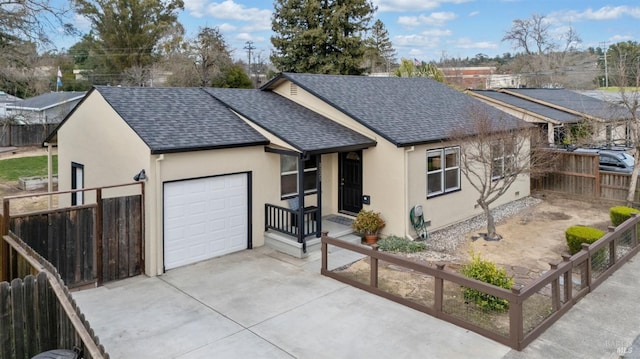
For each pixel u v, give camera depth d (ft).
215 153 34.63
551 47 159.33
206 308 26.37
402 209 39.19
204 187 34.55
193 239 34.22
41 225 27.89
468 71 238.89
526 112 76.18
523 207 52.19
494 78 183.21
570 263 25.44
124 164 34.60
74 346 16.96
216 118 38.91
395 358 20.80
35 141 105.29
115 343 22.26
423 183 41.19
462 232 42.68
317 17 115.44
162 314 25.59
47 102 113.50
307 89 45.44
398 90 55.52
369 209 41.75
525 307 25.98
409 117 45.78
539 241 39.32
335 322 24.43
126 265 31.50
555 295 24.45
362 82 54.19
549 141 71.15
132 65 147.02
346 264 33.78
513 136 40.88
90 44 151.53
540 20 160.15
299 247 35.14
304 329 23.67
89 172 40.73
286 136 36.60
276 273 31.99
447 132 43.75
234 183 36.32
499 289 22.11
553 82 154.81
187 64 127.44
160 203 31.99
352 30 117.80
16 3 62.69
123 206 31.24
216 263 34.22
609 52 123.85
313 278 30.99
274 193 39.09
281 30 117.80
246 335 23.06
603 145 68.28
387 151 39.78
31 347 17.93
